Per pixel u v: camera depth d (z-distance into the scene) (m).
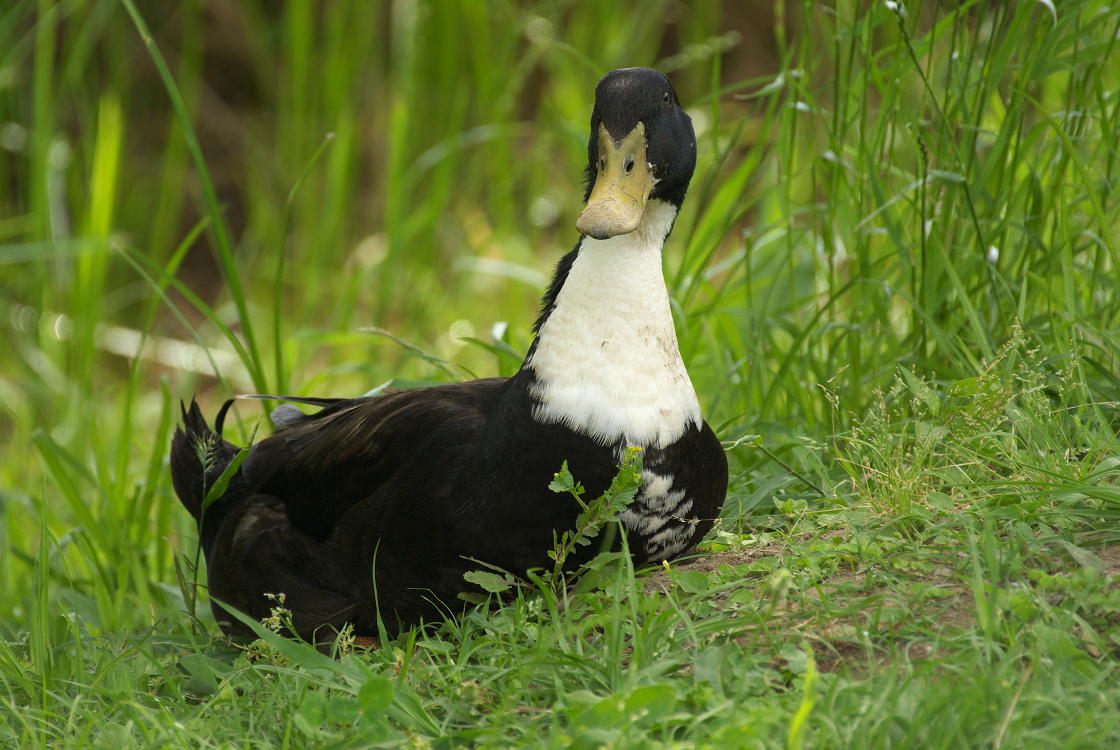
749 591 5.92
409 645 5.79
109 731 5.55
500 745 4.96
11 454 14.40
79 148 18.84
